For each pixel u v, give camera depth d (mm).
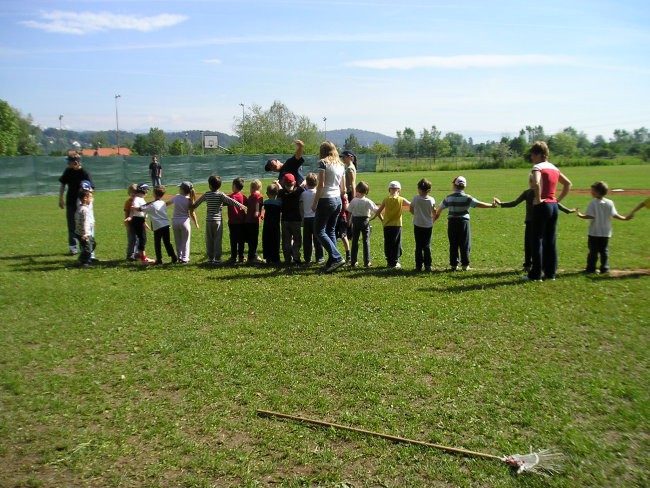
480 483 3344
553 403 4297
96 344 5801
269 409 4301
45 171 28797
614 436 3838
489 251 11070
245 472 3469
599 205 8492
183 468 3537
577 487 3291
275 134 73312
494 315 6488
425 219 8945
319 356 5305
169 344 5711
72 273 9188
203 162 37906
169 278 8734
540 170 7777
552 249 8109
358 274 8828
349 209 9383
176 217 9984
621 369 4938
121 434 3953
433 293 7504
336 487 3322
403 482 3369
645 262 9805
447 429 3949
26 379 4918
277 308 6934
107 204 22062
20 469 3576
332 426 3984
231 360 5262
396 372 4926
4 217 17984
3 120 69375
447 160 79438
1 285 8312
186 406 4371
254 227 9992
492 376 4820
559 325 6117
